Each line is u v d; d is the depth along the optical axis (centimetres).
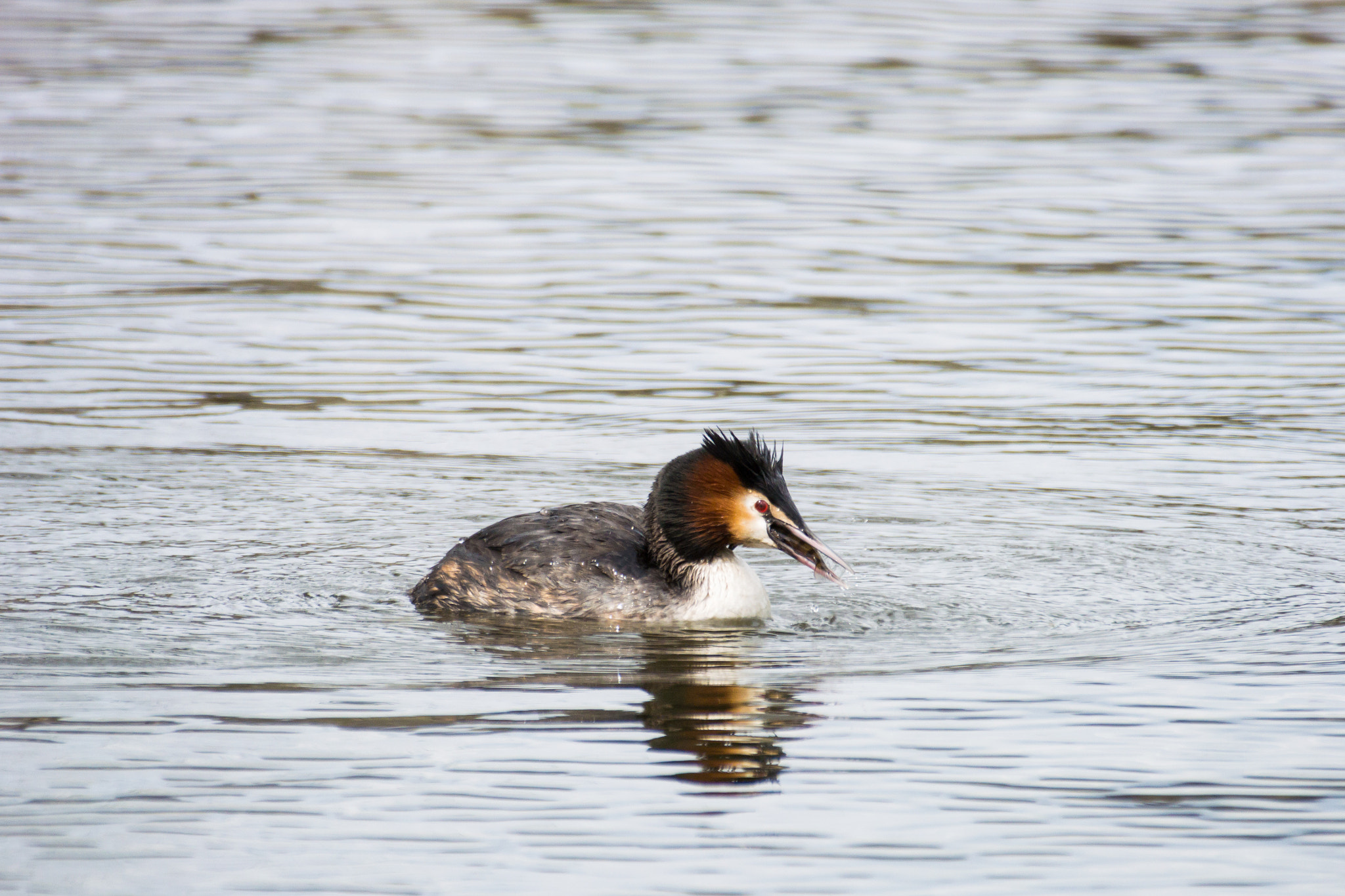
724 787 810
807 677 985
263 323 1884
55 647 1024
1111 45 3403
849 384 1689
